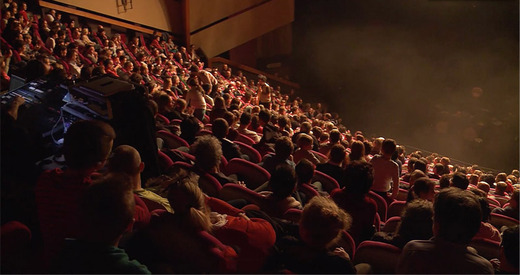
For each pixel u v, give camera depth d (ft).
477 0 72.33
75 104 10.28
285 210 9.66
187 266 6.56
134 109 10.18
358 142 16.81
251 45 82.79
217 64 61.31
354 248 9.45
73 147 6.37
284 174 9.52
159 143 13.80
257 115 26.86
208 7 57.52
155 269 6.34
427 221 8.20
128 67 32.96
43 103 10.27
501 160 71.92
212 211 8.72
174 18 54.95
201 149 10.63
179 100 20.77
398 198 17.74
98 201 4.86
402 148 33.99
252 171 13.04
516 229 6.79
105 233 4.89
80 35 39.42
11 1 35.65
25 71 13.56
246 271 6.68
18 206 7.64
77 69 28.19
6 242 6.06
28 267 6.53
